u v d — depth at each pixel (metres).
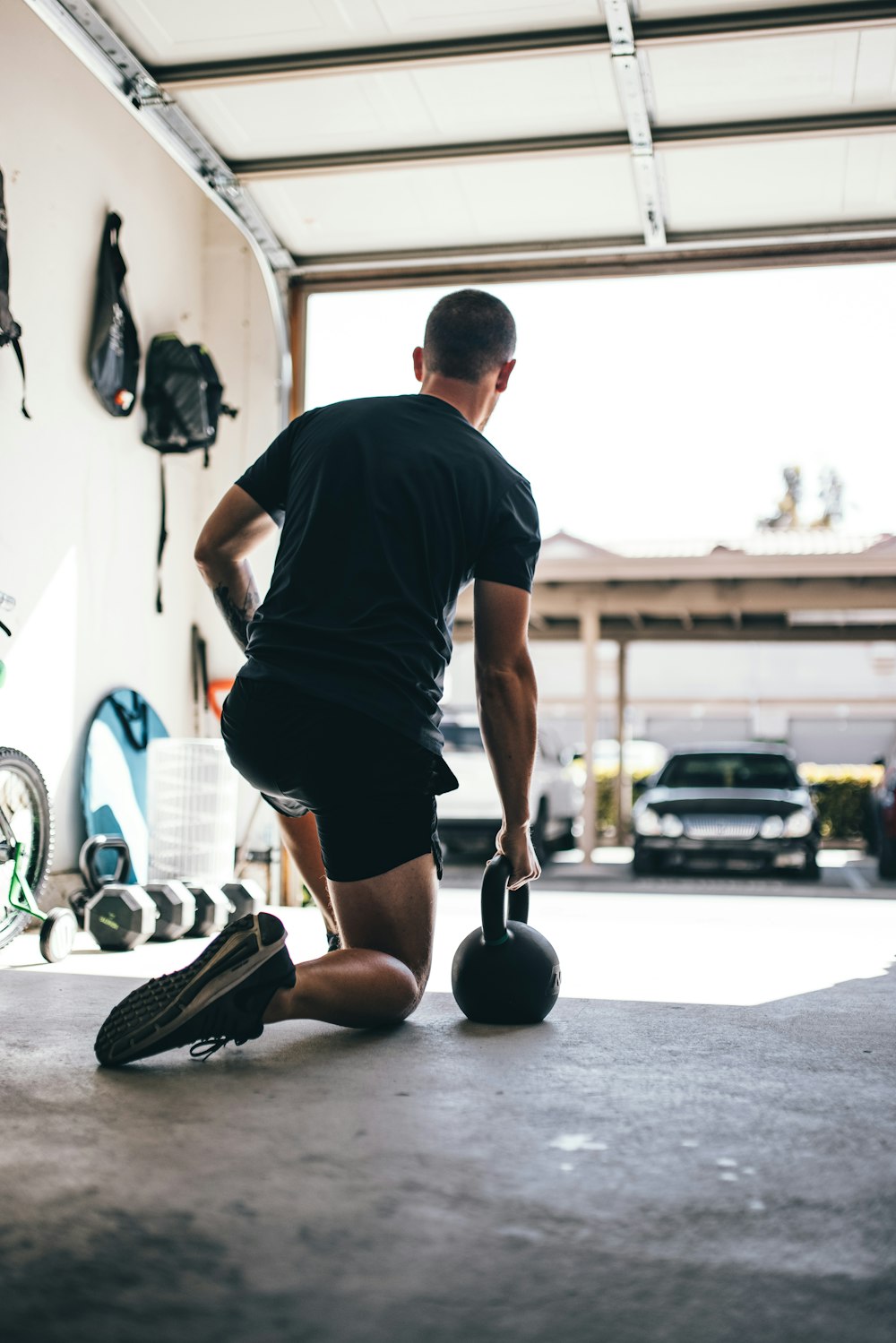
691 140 5.11
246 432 6.90
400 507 2.44
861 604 10.66
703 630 14.28
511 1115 1.94
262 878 6.52
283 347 6.60
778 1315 1.21
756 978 3.69
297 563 2.46
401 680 2.37
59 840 5.49
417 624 2.43
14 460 5.17
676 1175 1.65
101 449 5.89
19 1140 1.76
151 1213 1.46
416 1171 1.64
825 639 13.98
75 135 5.67
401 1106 1.98
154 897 4.66
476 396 2.76
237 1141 1.76
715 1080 2.23
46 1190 1.54
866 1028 2.84
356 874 2.45
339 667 2.34
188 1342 1.13
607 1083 2.18
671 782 10.68
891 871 9.30
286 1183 1.58
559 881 8.81
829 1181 1.64
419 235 6.25
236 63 4.72
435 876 2.55
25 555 5.25
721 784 10.59
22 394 5.17
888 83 4.74
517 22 4.44
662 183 5.63
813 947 4.55
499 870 2.71
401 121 5.13
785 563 9.91
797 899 7.05
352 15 4.43
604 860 12.20
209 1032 2.15
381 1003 2.43
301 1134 1.80
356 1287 1.26
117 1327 1.16
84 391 5.75
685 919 5.68
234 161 5.47
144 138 6.32
